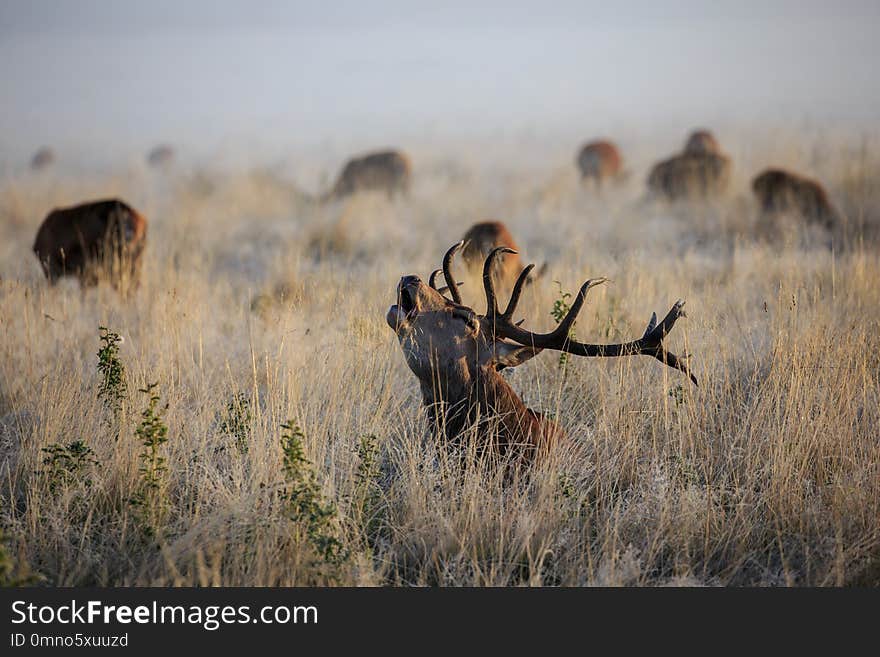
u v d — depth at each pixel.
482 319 16.00
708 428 18.72
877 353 21.11
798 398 18.08
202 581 13.83
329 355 20.56
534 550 15.23
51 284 30.38
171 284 28.44
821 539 15.24
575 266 28.80
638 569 14.62
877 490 16.02
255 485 15.88
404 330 15.56
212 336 24.12
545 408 19.83
